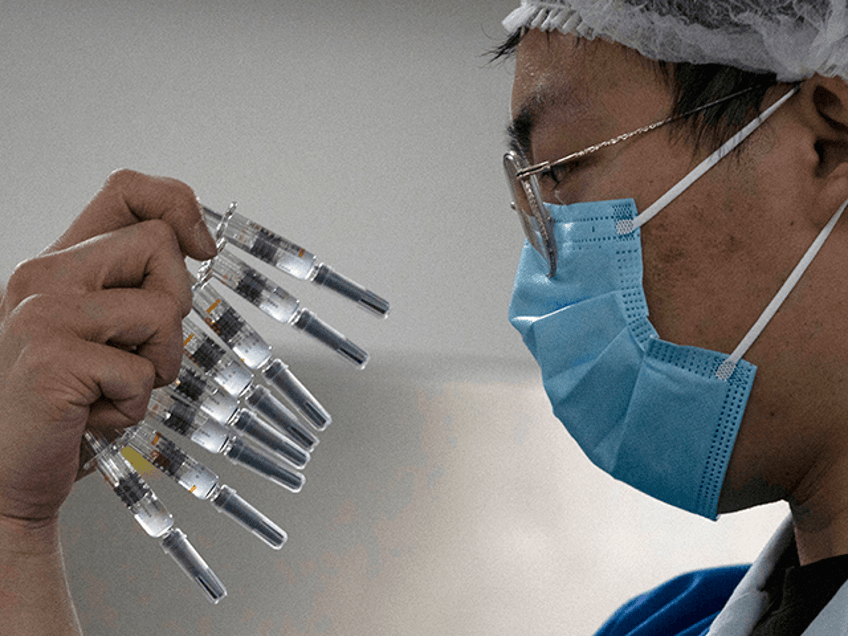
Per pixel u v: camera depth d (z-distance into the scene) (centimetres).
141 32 327
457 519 281
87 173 317
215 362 83
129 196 73
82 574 251
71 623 73
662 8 70
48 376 66
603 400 81
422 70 342
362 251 331
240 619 258
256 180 329
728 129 71
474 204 338
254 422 83
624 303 78
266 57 335
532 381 314
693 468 77
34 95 317
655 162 75
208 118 328
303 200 330
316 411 87
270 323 285
